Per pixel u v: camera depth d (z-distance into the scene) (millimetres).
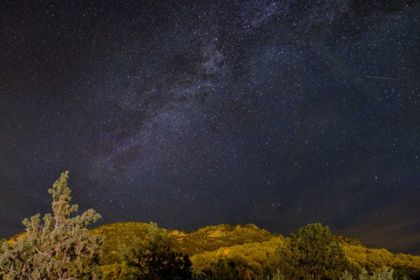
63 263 8648
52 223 9211
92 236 9219
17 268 8070
